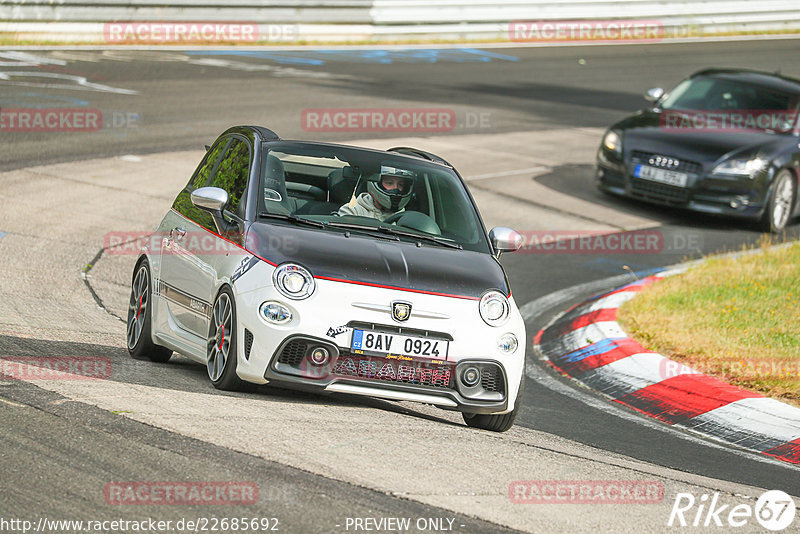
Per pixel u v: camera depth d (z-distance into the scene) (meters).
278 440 19.80
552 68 106.62
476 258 25.27
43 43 89.56
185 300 25.41
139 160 56.03
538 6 122.69
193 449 18.64
